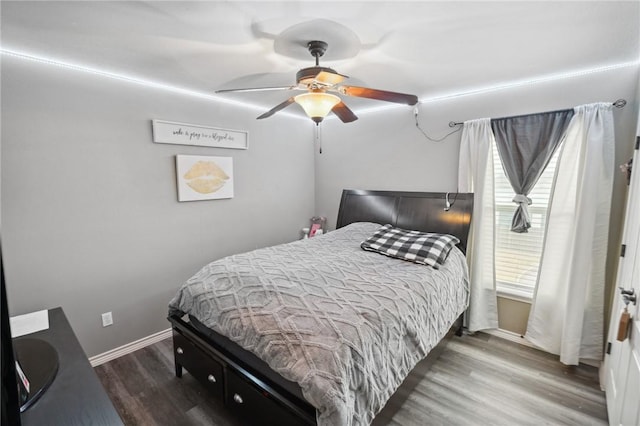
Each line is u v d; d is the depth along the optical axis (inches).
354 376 53.1
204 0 54.8
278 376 59.9
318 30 66.2
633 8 57.7
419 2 55.7
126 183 99.3
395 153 136.9
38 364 48.0
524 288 109.2
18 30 65.9
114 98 94.8
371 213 137.4
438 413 77.0
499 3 56.4
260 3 56.1
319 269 87.8
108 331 99.0
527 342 107.6
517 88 104.0
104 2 55.3
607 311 91.7
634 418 53.8
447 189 123.2
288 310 64.4
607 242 89.3
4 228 78.9
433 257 94.3
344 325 58.9
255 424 63.1
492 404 80.0
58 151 85.7
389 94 75.7
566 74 93.9
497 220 112.7
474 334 115.3
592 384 87.3
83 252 92.2
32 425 37.0
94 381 45.3
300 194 162.4
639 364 53.5
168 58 81.4
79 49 75.8
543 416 75.9
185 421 74.9
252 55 79.2
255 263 92.1
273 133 145.7
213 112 120.5
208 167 119.8
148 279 107.0
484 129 109.0
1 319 29.2
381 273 86.1
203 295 77.3
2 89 76.4
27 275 83.0
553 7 57.8
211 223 123.9
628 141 87.0
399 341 65.4
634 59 82.1
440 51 77.2
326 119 160.9
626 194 86.5
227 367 68.2
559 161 95.9
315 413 52.3
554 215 97.7
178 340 84.5
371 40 70.9
